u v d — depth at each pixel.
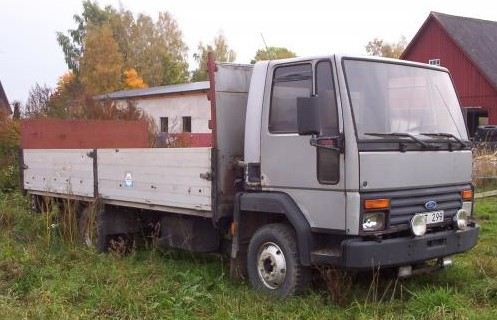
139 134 11.52
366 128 5.77
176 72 58.59
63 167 9.56
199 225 7.46
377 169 5.70
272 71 6.44
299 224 6.02
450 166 6.39
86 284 6.82
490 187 15.76
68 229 9.13
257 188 6.55
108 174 8.52
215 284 6.85
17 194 11.86
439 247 6.12
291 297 6.11
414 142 5.99
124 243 8.59
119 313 5.82
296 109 6.10
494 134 21.98
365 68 5.98
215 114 6.79
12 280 7.03
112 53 49.81
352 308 5.85
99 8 59.81
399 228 5.85
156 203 7.64
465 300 5.98
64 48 59.09
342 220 5.71
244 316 5.74
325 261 5.85
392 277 6.64
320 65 5.97
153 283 6.76
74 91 19.02
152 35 58.62
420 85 6.46
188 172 7.09
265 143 6.44
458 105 6.85
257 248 6.52
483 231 9.80
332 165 5.79
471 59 33.19
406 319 5.50
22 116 16.08
